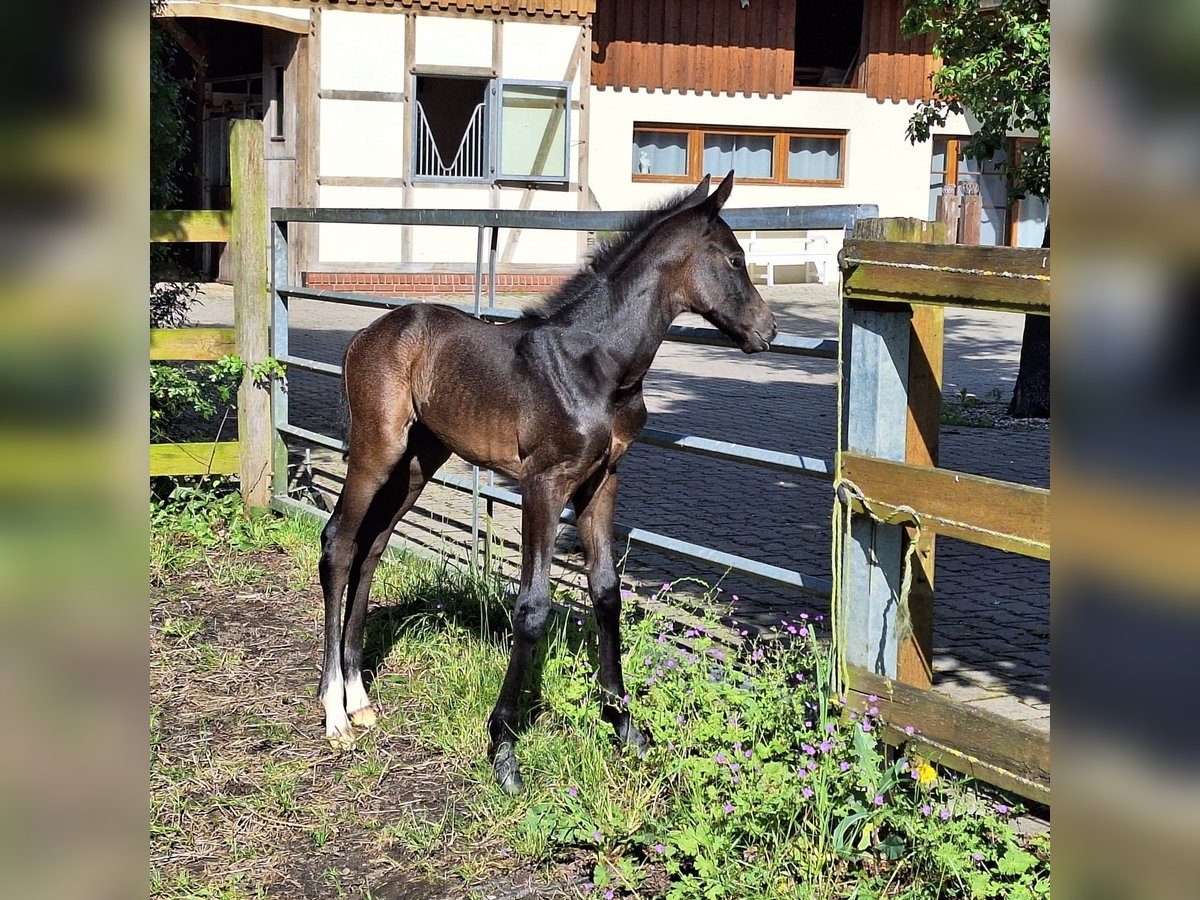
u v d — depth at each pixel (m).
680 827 3.20
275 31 17.48
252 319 6.72
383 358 4.08
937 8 9.46
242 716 4.22
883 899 2.89
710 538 6.55
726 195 3.66
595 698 4.00
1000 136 9.39
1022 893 2.74
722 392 11.79
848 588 3.46
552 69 18.14
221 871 3.20
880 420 3.42
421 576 5.45
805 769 3.22
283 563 6.07
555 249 18.56
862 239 3.34
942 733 3.13
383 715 4.20
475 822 3.44
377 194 17.48
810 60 22.42
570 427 3.61
